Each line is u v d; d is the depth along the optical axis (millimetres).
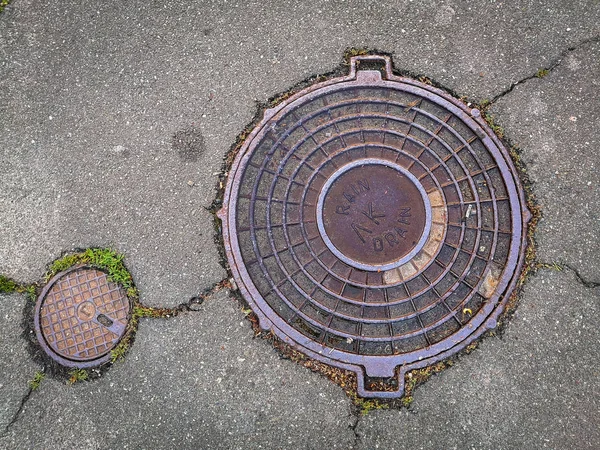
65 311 1062
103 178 1111
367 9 1160
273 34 1156
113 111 1136
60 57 1160
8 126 1135
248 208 1086
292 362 1038
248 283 1057
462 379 1022
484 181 1079
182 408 1027
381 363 1022
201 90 1140
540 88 1117
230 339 1051
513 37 1138
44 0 1182
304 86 1137
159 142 1121
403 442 1009
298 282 1049
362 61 1139
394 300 1034
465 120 1099
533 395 1013
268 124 1107
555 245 1061
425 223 1052
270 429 1018
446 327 1040
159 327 1057
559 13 1144
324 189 1067
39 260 1090
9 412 1039
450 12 1152
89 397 1038
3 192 1111
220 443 1016
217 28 1162
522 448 996
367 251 1049
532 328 1034
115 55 1156
